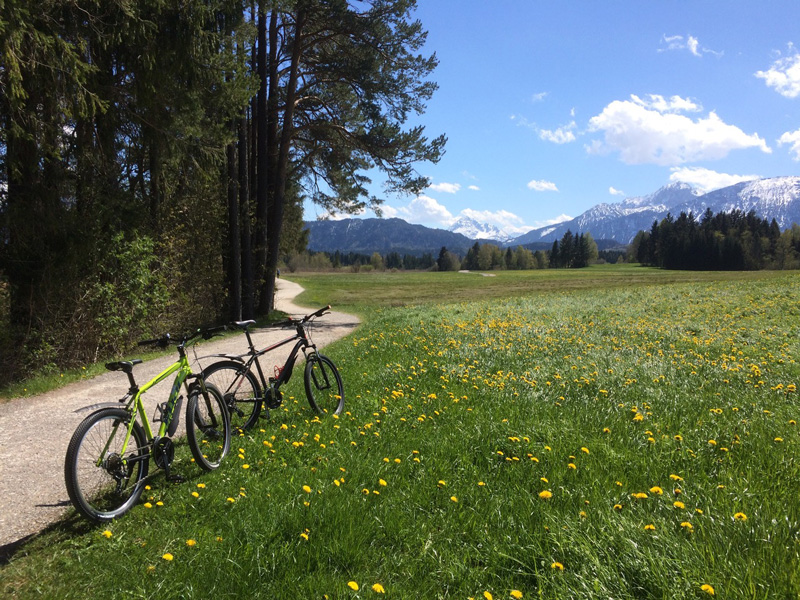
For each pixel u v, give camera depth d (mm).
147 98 11086
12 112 8281
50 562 2953
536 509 3264
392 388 7172
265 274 24578
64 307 10500
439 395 6699
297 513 3215
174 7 10844
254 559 2736
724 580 2369
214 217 19188
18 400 7586
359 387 7414
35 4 7891
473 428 5055
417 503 3479
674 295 29047
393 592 2482
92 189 11023
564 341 11984
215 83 13320
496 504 3369
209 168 14555
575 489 3537
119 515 3521
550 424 5141
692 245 138000
